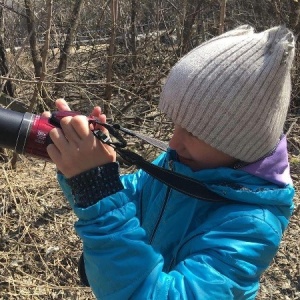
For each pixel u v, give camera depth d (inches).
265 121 44.4
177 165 49.0
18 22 194.5
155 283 41.3
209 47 45.7
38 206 131.0
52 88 195.8
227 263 42.2
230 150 45.3
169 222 49.0
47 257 116.2
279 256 119.9
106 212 42.2
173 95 46.0
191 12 212.4
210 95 44.0
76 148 42.6
